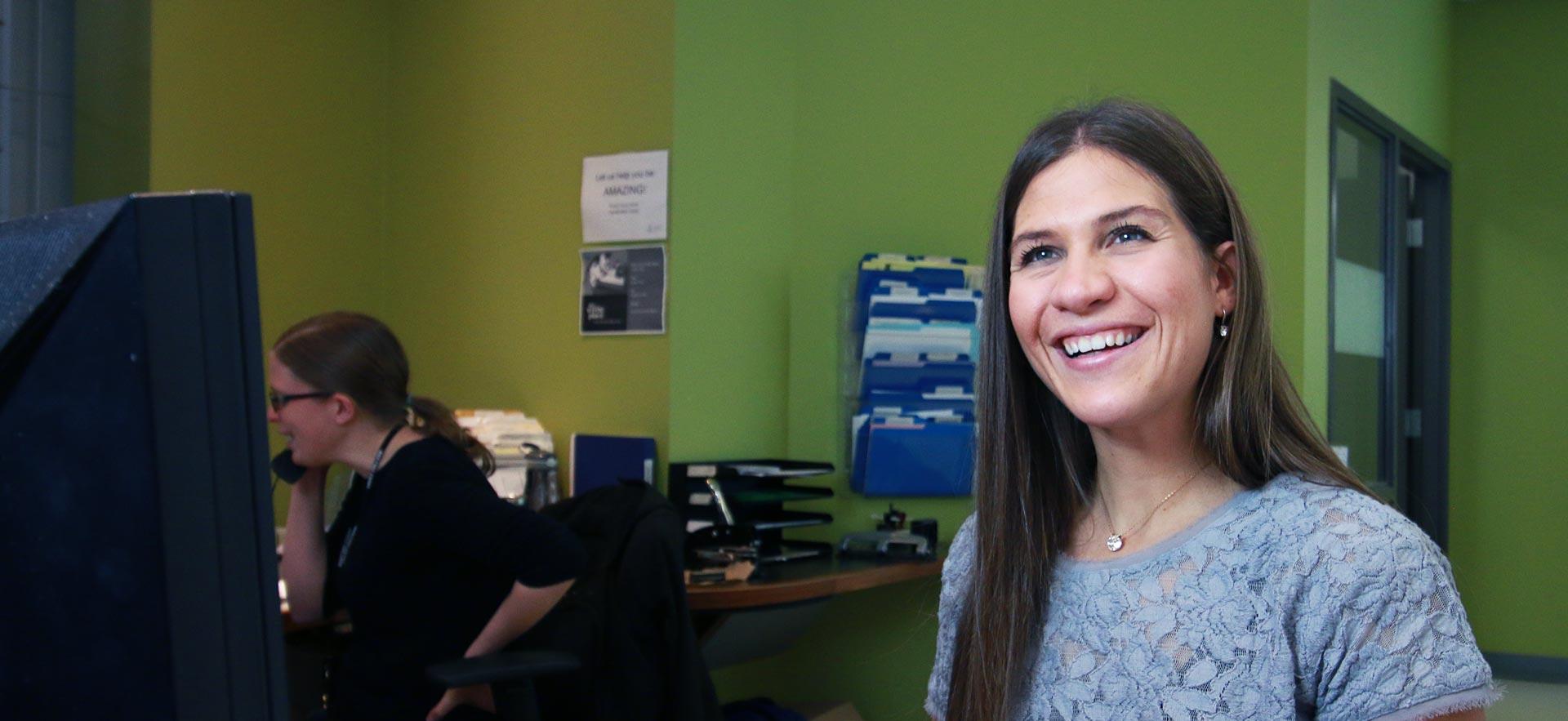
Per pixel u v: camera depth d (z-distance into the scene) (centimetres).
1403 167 532
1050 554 105
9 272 54
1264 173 357
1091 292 94
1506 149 551
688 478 306
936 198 357
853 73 353
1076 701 97
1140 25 360
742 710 287
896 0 356
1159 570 96
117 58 297
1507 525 545
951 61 357
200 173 311
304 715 280
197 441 47
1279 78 355
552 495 317
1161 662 93
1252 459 98
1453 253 560
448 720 202
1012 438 108
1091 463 108
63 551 50
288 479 240
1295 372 354
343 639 266
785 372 345
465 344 350
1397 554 86
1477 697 82
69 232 50
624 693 213
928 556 313
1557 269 541
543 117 334
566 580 200
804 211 347
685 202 314
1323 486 93
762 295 337
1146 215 95
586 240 324
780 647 305
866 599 348
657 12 314
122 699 48
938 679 120
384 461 213
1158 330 94
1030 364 109
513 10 341
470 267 350
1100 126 99
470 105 350
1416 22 495
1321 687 88
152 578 46
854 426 341
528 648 209
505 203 342
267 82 330
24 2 283
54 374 50
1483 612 548
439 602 205
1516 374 546
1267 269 99
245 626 48
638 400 315
